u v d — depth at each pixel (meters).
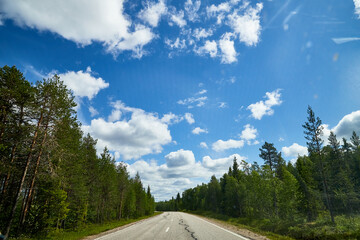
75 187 21.81
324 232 13.05
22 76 15.34
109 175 31.67
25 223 15.23
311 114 29.30
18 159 15.52
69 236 13.01
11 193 16.50
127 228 16.08
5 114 14.16
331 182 34.88
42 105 15.73
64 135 17.09
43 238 13.05
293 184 32.47
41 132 15.02
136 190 61.03
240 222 29.62
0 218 15.50
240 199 51.62
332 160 40.69
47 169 15.71
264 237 10.29
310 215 34.44
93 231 14.80
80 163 22.44
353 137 53.00
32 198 16.88
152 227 16.06
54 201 16.12
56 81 16.36
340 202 35.75
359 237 10.80
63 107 16.41
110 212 43.31
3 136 14.40
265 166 32.66
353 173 43.03
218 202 71.12
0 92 13.47
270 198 31.92
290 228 16.72
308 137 29.19
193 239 9.49
